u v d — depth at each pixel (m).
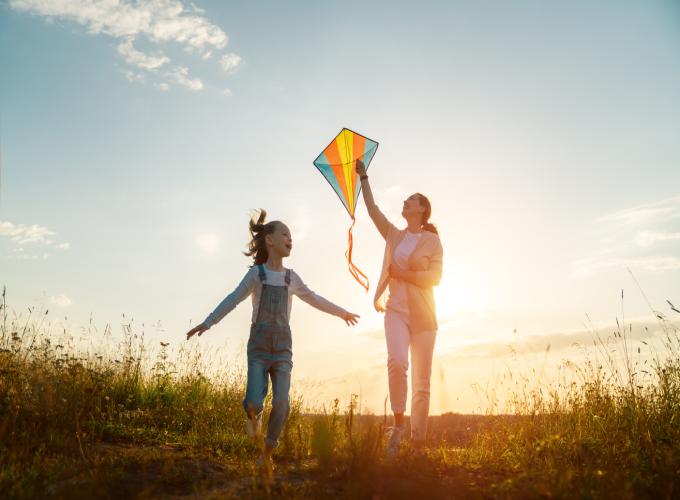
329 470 3.81
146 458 4.92
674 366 6.57
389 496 3.63
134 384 8.66
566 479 3.63
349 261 5.94
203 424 7.17
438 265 5.32
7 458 4.52
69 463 4.60
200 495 3.89
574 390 6.64
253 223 5.42
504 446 5.36
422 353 5.15
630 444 5.27
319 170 6.18
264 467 4.42
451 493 3.77
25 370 6.86
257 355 4.90
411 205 5.54
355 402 4.19
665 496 3.65
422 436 5.03
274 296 5.06
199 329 4.83
